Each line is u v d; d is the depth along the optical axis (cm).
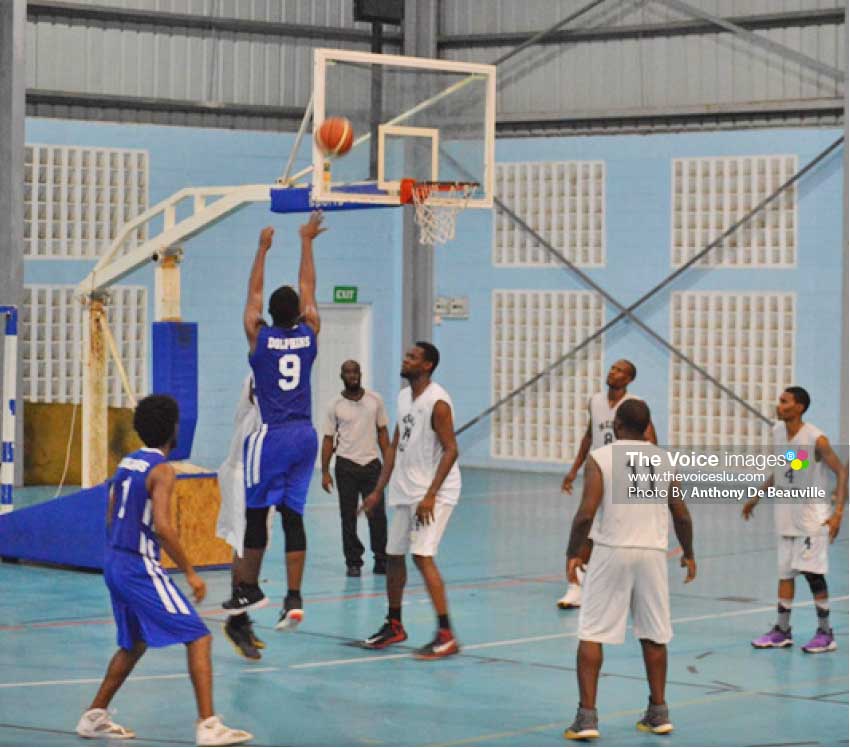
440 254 2675
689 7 2456
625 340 2525
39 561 1545
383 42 2656
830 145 2352
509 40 2616
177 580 1448
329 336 2622
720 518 2022
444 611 1123
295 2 2583
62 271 2344
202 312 2469
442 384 2686
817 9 2355
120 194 2394
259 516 1070
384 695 992
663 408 2497
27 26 2341
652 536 882
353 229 2625
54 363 2336
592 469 876
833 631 1246
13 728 887
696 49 2462
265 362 1058
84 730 865
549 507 2116
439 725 912
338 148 1355
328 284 2603
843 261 2264
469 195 1467
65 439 2262
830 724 923
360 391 1509
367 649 1152
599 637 877
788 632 1175
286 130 2584
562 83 2573
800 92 2375
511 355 2628
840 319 2352
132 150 2402
